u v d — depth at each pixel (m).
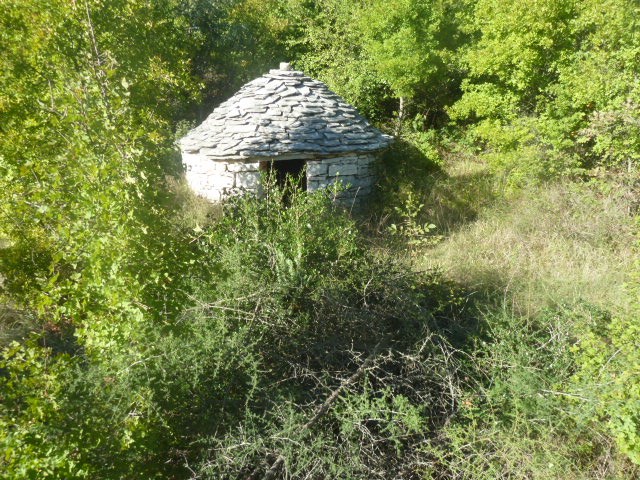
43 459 2.56
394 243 7.07
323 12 15.77
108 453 2.92
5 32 4.88
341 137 9.66
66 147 4.06
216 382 3.48
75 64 4.68
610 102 7.89
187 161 10.43
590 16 8.07
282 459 3.20
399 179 10.23
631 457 3.30
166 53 6.66
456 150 12.04
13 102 4.75
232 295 4.02
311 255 4.56
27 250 5.01
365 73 13.27
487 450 3.58
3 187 4.45
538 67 9.37
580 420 3.53
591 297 5.85
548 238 7.59
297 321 4.06
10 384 2.95
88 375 3.20
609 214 7.58
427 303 5.05
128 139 3.93
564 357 4.13
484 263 6.93
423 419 3.56
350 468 3.19
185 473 3.33
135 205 3.71
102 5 5.22
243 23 16.45
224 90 17.42
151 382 3.29
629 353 3.63
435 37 12.04
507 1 8.90
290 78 10.48
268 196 5.27
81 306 3.51
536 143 9.36
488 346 4.33
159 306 3.76
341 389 3.71
